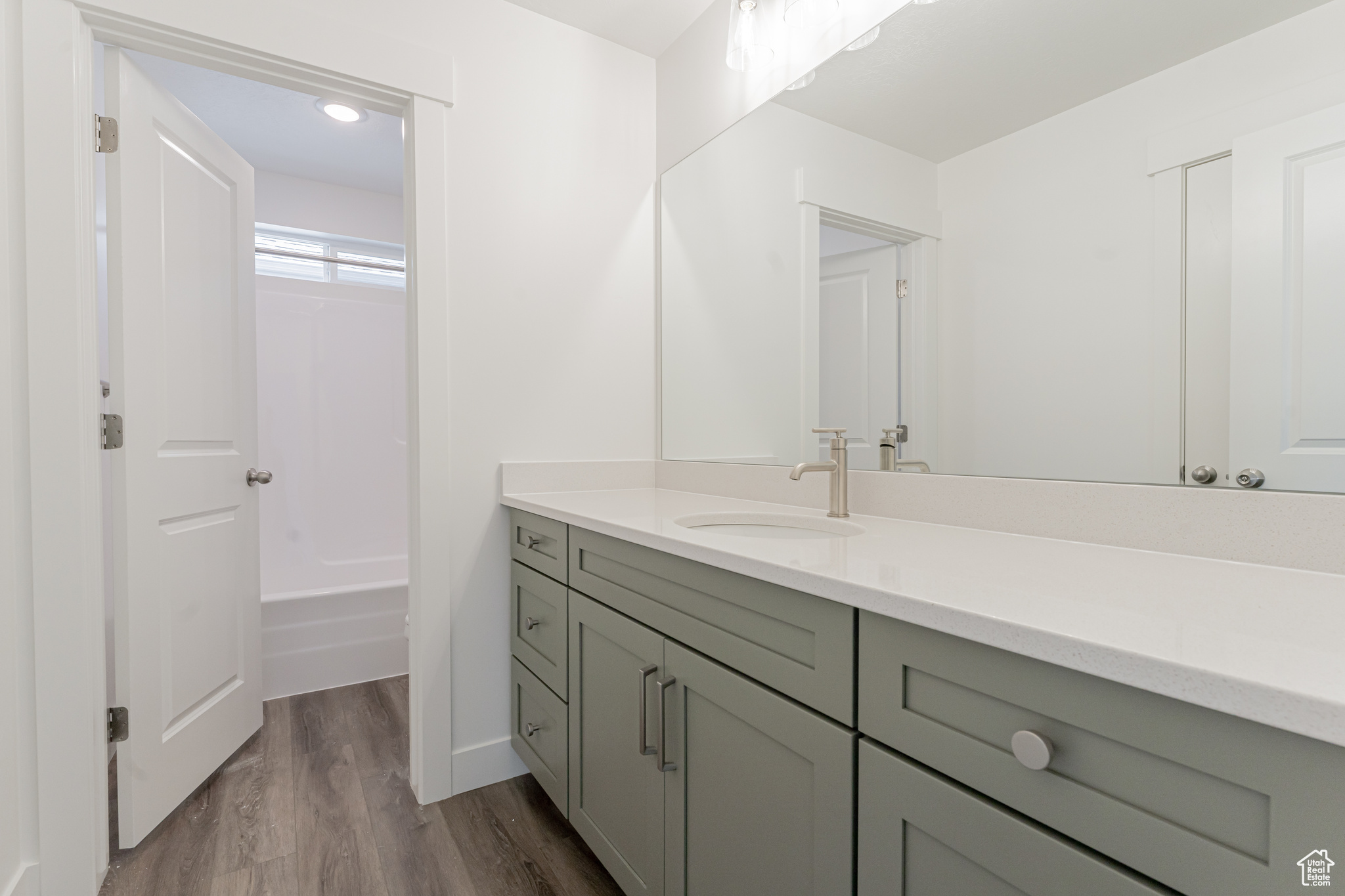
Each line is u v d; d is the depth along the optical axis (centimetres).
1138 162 95
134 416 147
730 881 95
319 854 144
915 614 64
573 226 191
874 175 137
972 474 118
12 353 124
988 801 60
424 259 164
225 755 181
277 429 309
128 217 145
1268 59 81
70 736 129
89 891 130
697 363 190
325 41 151
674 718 107
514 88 181
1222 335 86
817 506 149
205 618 173
